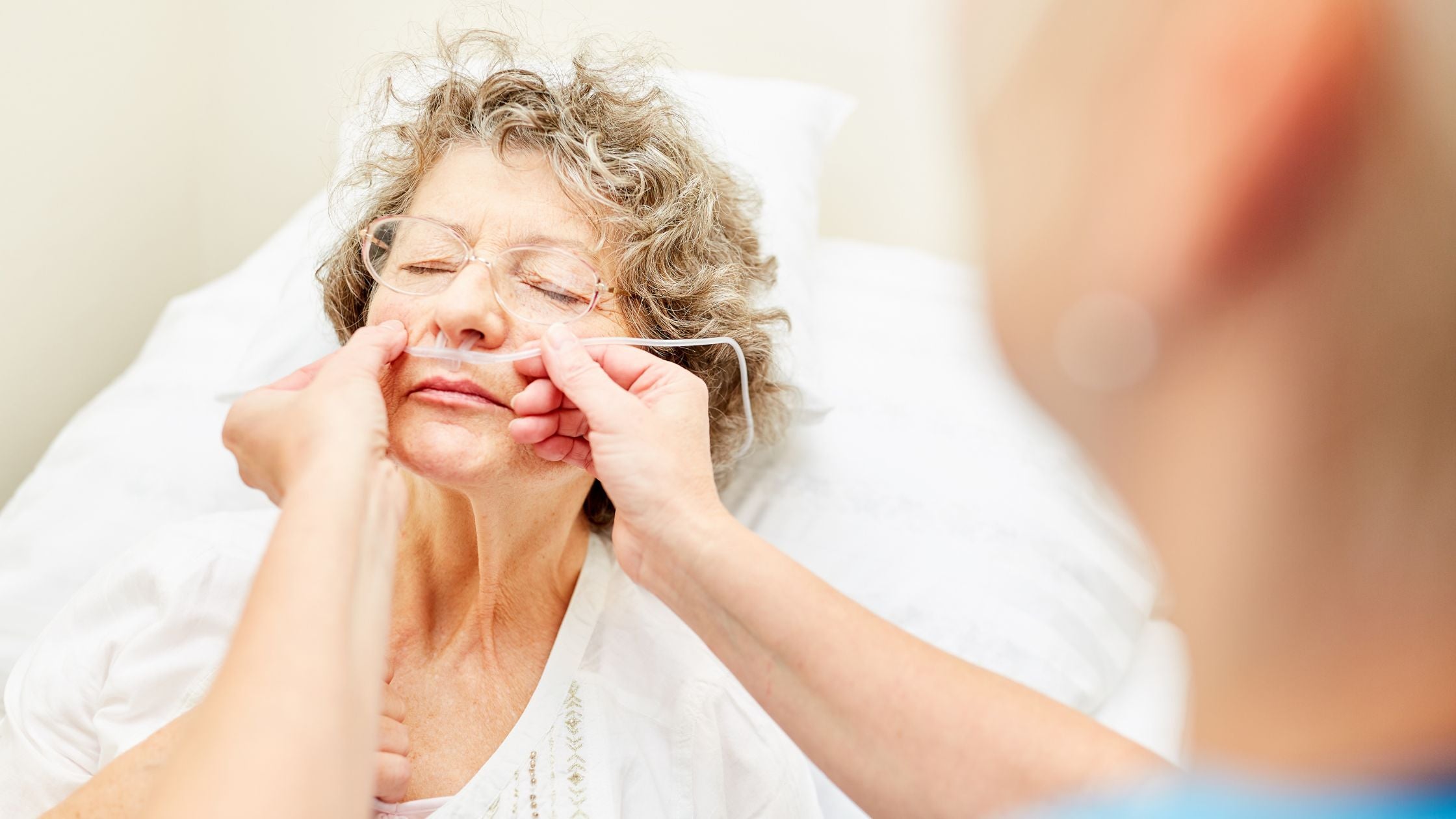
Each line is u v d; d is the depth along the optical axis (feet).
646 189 3.84
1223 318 1.01
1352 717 1.11
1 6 5.68
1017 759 2.58
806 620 2.83
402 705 3.53
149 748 3.19
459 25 6.95
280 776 1.94
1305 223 0.94
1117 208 1.02
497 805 3.52
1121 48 1.00
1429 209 0.89
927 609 4.84
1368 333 0.94
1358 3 0.88
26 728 3.71
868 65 6.96
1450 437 0.93
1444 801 1.13
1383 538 0.99
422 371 3.26
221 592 3.77
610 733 3.76
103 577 3.90
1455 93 0.87
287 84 7.38
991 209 1.14
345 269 4.11
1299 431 1.00
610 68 4.25
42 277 6.33
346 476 2.41
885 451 5.36
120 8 6.56
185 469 5.17
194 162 7.55
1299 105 0.92
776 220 5.65
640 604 4.00
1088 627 4.96
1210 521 1.08
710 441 4.48
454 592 3.89
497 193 3.63
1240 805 1.27
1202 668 1.19
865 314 6.15
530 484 3.46
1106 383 1.10
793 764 3.92
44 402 6.55
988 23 1.12
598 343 3.30
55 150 6.23
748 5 6.89
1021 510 5.18
